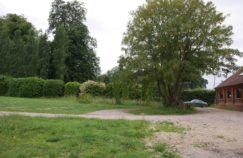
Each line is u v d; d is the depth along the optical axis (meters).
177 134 15.98
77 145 12.05
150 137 14.88
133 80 38.94
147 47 37.09
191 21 36.09
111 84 52.94
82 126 16.12
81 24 77.06
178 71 36.81
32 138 13.48
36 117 19.75
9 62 74.75
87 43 78.00
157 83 40.28
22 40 79.81
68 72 73.81
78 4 78.00
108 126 16.95
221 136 15.74
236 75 51.72
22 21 85.88
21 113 23.33
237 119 25.22
